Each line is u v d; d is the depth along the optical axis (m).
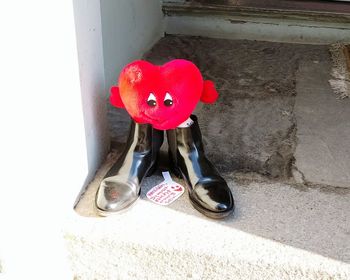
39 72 0.93
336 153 1.29
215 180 1.11
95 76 1.16
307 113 1.48
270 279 0.99
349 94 1.60
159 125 1.08
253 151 1.30
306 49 1.96
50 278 1.08
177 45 1.99
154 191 1.15
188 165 1.13
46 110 0.97
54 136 1.01
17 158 0.92
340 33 1.99
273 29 2.03
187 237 1.02
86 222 1.07
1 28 0.82
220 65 1.81
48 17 0.93
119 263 1.06
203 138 1.35
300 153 1.29
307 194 1.14
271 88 1.64
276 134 1.38
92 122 1.17
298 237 1.02
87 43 1.09
